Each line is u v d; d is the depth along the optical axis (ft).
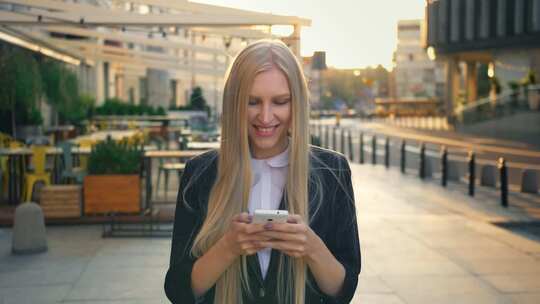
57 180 35.47
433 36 120.88
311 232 6.19
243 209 6.63
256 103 6.55
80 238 26.32
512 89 115.03
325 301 6.79
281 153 6.91
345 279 6.47
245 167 6.57
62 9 28.37
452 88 148.56
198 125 64.49
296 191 6.57
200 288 6.53
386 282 20.66
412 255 24.41
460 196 41.42
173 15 29.01
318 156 6.97
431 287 20.13
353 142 97.45
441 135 118.11
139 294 18.85
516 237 28.04
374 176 52.65
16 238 23.65
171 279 6.77
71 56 55.47
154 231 27.32
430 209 35.91
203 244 6.55
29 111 47.09
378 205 37.19
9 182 33.78
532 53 116.37
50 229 28.25
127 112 78.89
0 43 43.16
